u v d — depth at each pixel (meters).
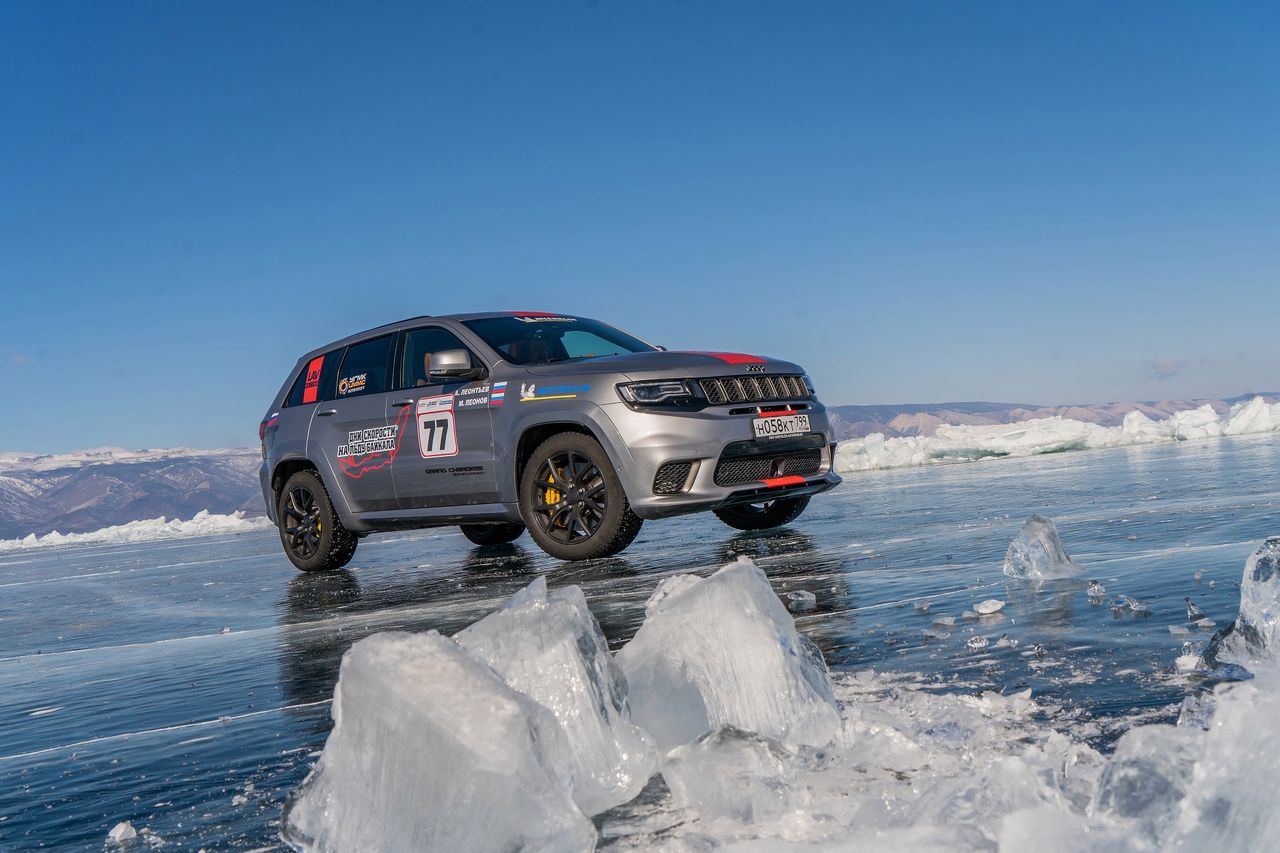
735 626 1.40
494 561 5.69
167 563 9.09
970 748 1.33
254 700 2.33
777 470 4.99
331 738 1.18
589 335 5.82
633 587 3.65
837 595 2.99
